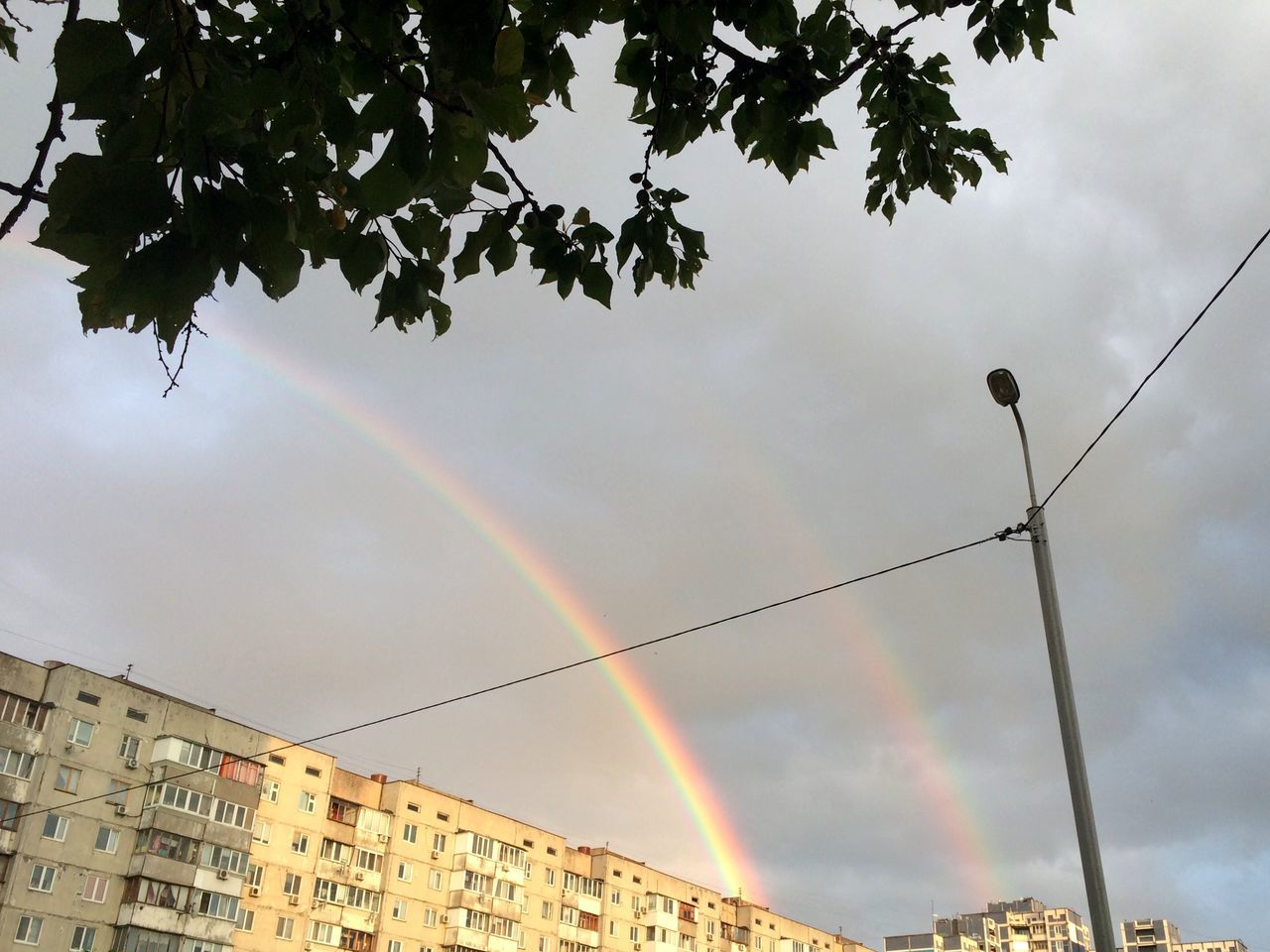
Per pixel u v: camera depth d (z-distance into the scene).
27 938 41.44
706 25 3.39
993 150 4.95
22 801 42.78
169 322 2.38
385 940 54.94
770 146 3.98
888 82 4.75
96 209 2.20
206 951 46.62
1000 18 4.47
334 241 3.33
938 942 117.25
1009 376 12.15
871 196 5.02
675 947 73.31
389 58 2.90
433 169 2.71
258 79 2.58
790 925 86.06
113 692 46.78
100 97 2.31
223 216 2.38
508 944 61.06
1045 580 11.52
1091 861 9.72
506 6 2.73
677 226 4.09
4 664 43.84
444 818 60.50
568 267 3.83
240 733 50.91
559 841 68.00
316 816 54.16
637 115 3.97
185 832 47.00
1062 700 10.66
